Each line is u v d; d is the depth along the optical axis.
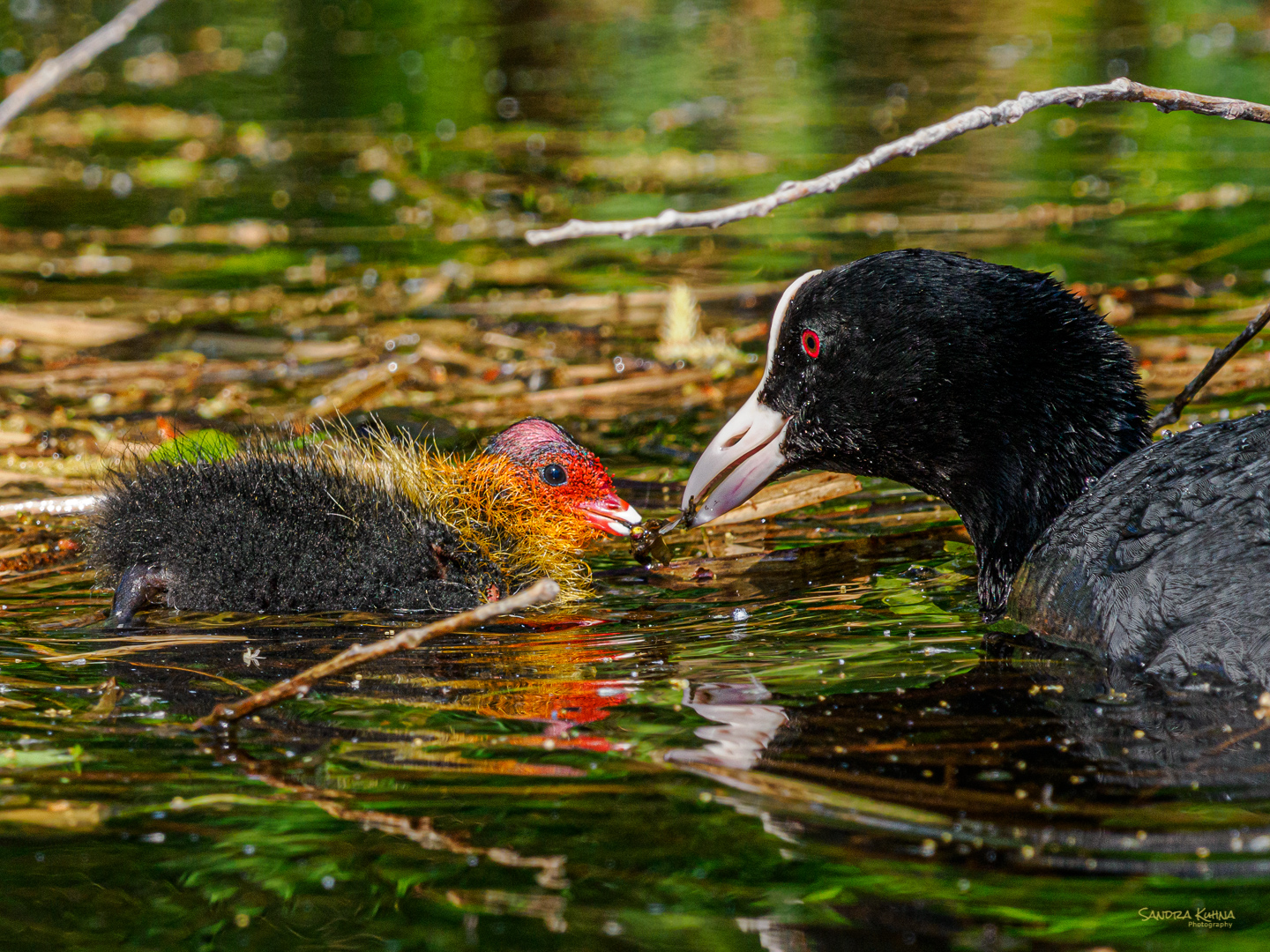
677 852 5.39
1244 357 13.13
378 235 18.94
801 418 8.93
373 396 13.10
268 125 25.56
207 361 14.16
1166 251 16.73
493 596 9.14
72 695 7.06
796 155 22.14
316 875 5.29
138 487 9.16
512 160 22.91
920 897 5.08
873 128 23.62
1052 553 7.89
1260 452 7.22
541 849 5.43
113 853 5.46
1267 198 18.94
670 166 21.98
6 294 16.33
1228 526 6.99
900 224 18.56
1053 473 8.30
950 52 29.89
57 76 8.08
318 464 9.58
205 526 8.86
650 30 35.00
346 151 24.09
